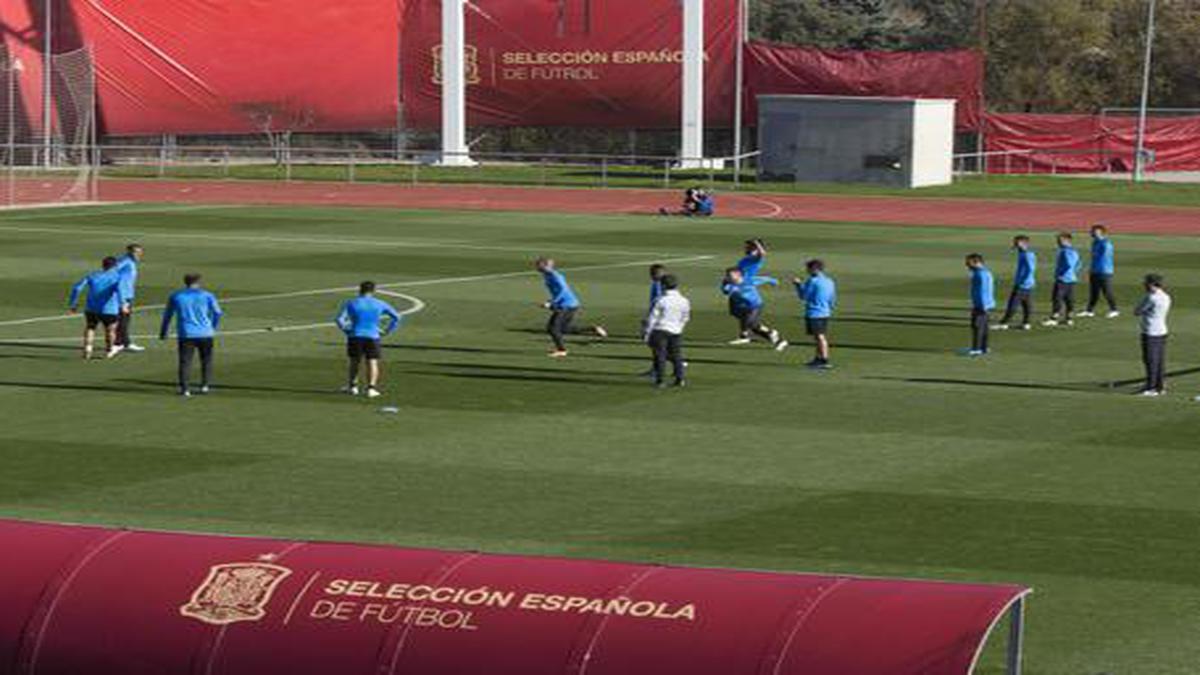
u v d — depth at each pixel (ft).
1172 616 174.19
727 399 280.10
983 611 111.75
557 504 215.31
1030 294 357.20
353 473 229.86
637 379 296.92
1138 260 472.85
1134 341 341.41
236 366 306.14
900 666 109.40
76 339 335.47
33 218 561.02
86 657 119.34
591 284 417.90
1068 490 222.69
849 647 110.63
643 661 112.78
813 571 187.62
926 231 546.26
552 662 113.70
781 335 344.49
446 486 223.51
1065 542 199.21
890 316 370.12
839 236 530.27
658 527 205.16
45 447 243.81
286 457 238.48
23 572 121.90
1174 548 197.16
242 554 121.70
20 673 119.34
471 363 310.65
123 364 308.60
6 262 449.06
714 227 554.05
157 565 121.39
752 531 203.51
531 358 316.81
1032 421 264.72
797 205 631.97
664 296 289.53
